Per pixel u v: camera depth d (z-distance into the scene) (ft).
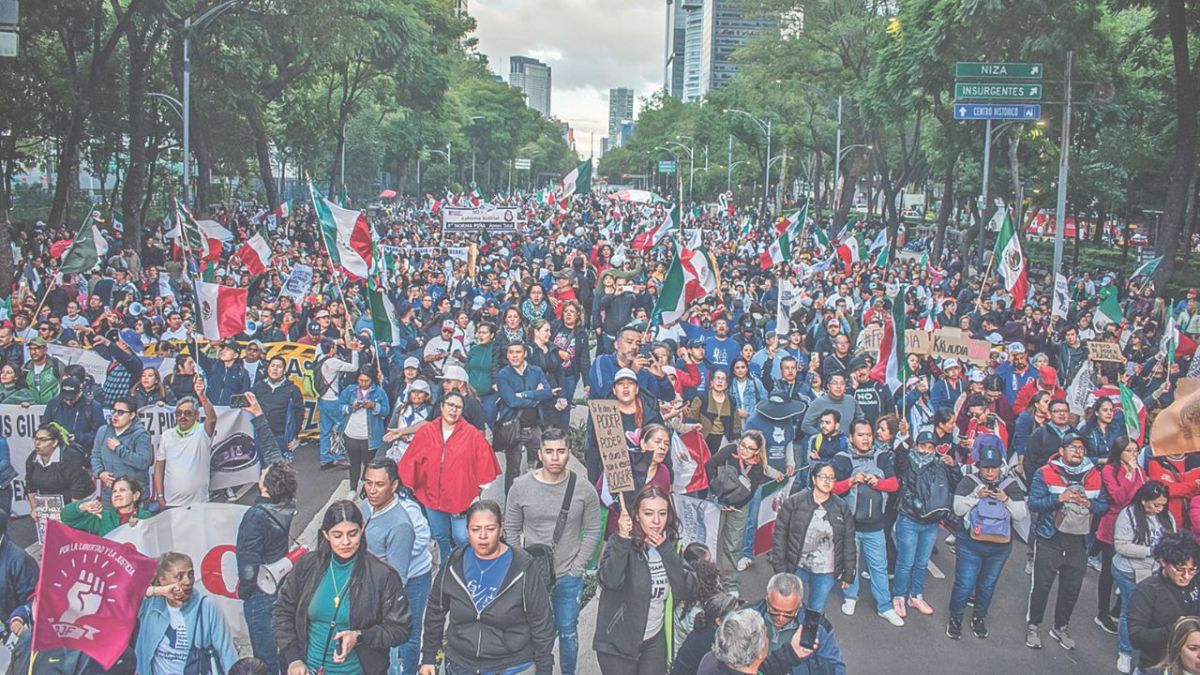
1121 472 27.43
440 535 26.58
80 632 17.66
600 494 26.94
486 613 18.66
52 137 135.03
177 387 39.88
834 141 205.05
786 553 26.55
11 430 36.42
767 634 17.35
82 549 17.75
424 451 26.45
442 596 18.99
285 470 22.24
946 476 29.07
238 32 110.01
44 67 109.70
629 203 285.23
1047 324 64.69
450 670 19.16
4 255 73.72
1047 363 44.01
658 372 33.45
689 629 20.63
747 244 124.98
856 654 27.32
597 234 131.34
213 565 23.58
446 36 193.26
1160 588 21.98
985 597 28.40
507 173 513.04
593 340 71.82
